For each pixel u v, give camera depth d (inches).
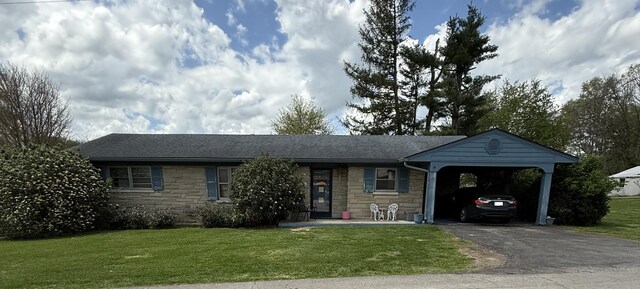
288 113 1246.3
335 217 488.4
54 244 330.6
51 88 797.2
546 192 425.1
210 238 339.3
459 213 475.5
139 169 487.8
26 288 183.3
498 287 173.2
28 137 755.4
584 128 1435.8
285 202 428.5
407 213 463.8
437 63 929.5
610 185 429.1
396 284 179.8
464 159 424.8
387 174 478.6
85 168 437.1
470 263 227.0
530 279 187.0
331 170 493.4
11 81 744.3
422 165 462.0
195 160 458.6
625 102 1300.4
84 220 411.5
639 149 1285.7
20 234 377.4
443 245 291.6
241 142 539.2
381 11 949.8
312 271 207.0
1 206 382.3
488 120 933.8
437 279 188.4
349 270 209.5
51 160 411.8
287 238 331.6
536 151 423.8
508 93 920.9
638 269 208.4
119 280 192.7
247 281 187.3
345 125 1036.5
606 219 500.7
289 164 450.6
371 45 968.9
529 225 424.5
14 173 390.6
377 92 967.0
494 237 332.8
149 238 348.2
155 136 571.8
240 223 428.1
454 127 920.3
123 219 446.0
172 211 471.8
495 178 526.3
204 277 195.8
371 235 347.3
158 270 212.2
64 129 823.1
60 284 188.2
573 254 254.2
